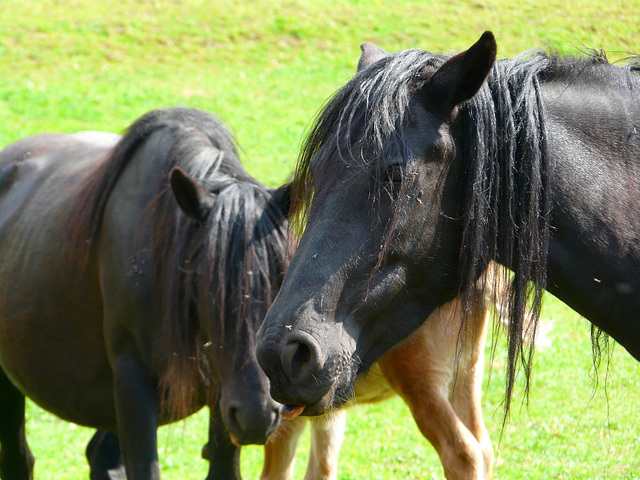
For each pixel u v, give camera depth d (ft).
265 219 26.04
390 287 14.90
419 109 15.01
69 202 32.89
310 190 16.15
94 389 31.30
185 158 29.30
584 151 16.07
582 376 47.57
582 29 46.55
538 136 15.60
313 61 136.26
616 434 39.81
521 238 15.47
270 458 33.14
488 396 47.19
